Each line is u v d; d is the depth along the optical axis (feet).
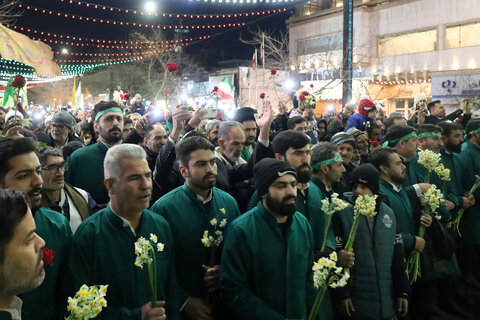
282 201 10.98
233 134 16.42
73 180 16.22
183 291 11.39
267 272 11.04
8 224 6.27
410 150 18.61
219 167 15.38
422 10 104.37
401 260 13.87
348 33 54.03
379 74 102.99
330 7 122.83
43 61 27.91
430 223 16.31
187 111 14.28
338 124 31.55
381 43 113.19
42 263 6.87
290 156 13.42
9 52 26.37
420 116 33.24
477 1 95.76
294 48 128.57
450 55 100.01
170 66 24.03
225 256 11.19
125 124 23.53
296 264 11.19
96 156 16.48
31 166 9.55
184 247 11.77
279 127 25.34
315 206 13.61
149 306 9.52
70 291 9.56
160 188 14.65
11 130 17.21
